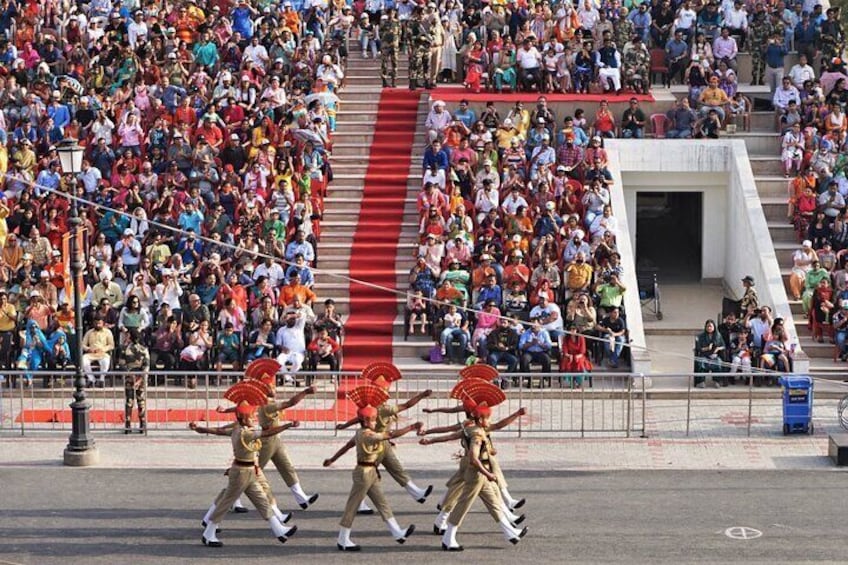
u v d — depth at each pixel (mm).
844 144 56000
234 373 42531
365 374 35812
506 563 31875
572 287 49875
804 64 60719
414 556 32406
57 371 44469
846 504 36125
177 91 58688
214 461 39969
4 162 55125
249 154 55812
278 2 66000
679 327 52844
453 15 63438
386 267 53656
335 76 60812
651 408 45219
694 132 57812
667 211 63594
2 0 65625
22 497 36656
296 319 47906
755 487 37594
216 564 31922
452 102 59250
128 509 35719
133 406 42438
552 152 55125
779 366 46906
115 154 56062
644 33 62875
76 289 39781
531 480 38344
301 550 32844
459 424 33750
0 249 52000
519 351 47438
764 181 55656
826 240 52969
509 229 52188
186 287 49875
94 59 61562
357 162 58188
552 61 60156
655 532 33969
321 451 40969
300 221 52656
